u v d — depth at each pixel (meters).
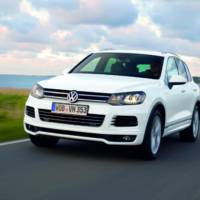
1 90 30.81
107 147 8.88
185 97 9.72
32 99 7.93
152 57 9.07
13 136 9.94
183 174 6.98
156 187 6.05
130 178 6.51
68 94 7.55
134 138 7.55
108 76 8.36
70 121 7.53
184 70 10.29
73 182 6.07
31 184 5.84
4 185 5.73
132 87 7.73
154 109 7.88
